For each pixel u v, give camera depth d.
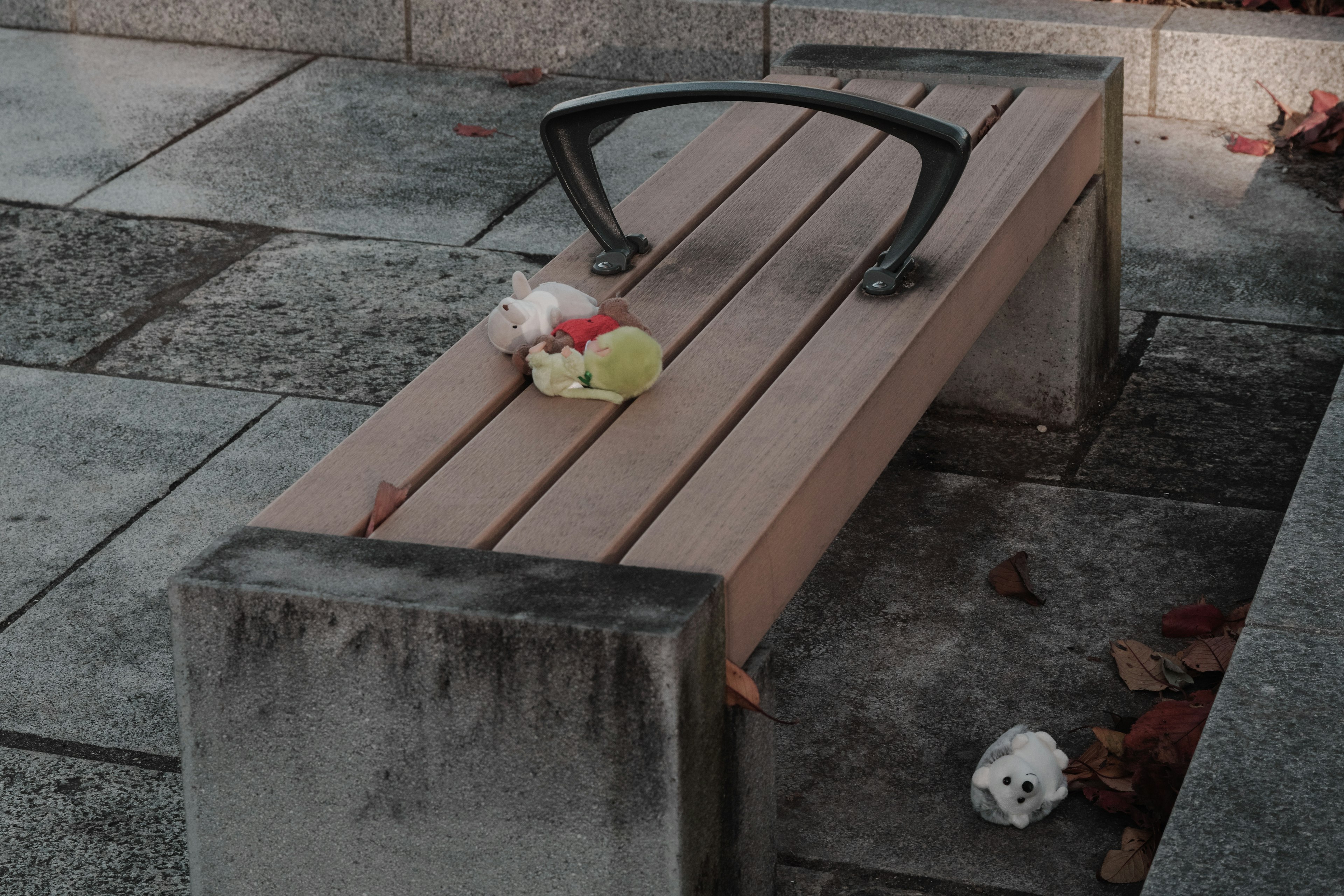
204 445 4.20
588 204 3.21
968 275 3.12
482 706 2.11
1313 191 5.71
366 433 2.62
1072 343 4.13
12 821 2.88
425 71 7.24
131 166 6.08
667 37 6.91
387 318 4.92
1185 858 2.21
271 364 4.64
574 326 2.70
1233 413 4.30
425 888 2.27
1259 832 2.25
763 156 3.85
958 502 3.95
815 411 2.61
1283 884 2.15
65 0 7.57
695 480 2.43
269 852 2.30
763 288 3.10
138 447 4.18
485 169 6.11
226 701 2.21
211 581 2.13
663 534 2.29
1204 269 5.15
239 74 7.15
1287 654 2.63
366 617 2.09
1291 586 2.81
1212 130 6.31
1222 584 3.55
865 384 2.69
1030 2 6.69
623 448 2.54
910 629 3.45
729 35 6.80
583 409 2.68
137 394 4.46
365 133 6.46
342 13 7.30
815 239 3.31
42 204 5.72
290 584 2.12
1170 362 4.59
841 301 3.07
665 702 2.03
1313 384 4.43
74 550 3.72
